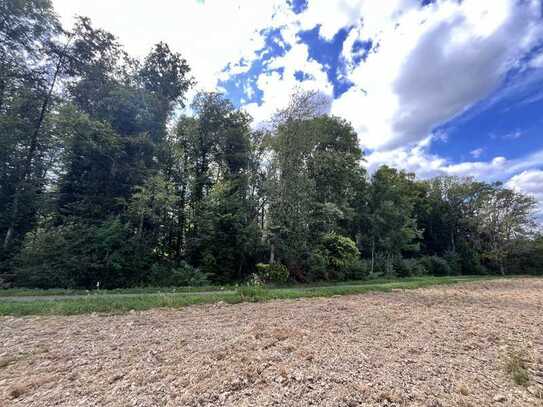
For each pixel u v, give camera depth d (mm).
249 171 21484
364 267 22953
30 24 16172
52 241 14578
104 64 20188
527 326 7340
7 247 14750
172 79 23234
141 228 17422
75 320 7117
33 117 16984
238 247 18969
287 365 4348
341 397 3391
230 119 23828
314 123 19547
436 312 9141
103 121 17562
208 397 3363
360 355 4871
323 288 14445
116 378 3859
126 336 5793
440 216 43375
